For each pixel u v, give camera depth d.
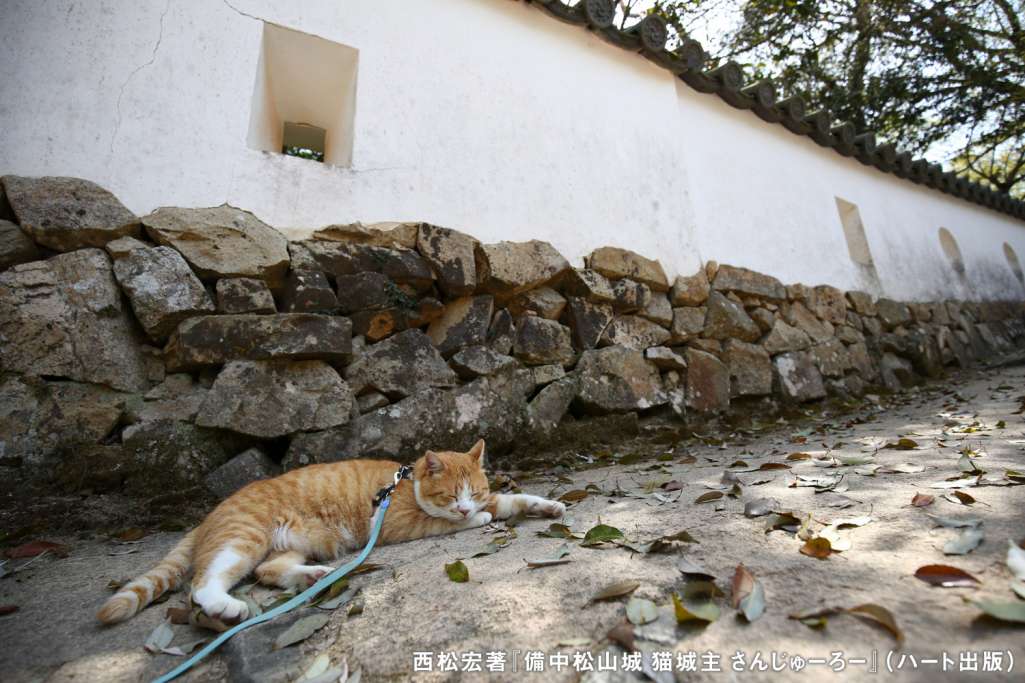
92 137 2.35
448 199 3.14
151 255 2.29
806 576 1.06
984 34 8.61
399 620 1.12
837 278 5.30
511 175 3.43
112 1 2.51
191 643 1.17
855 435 3.09
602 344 3.53
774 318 4.51
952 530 1.20
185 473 2.18
